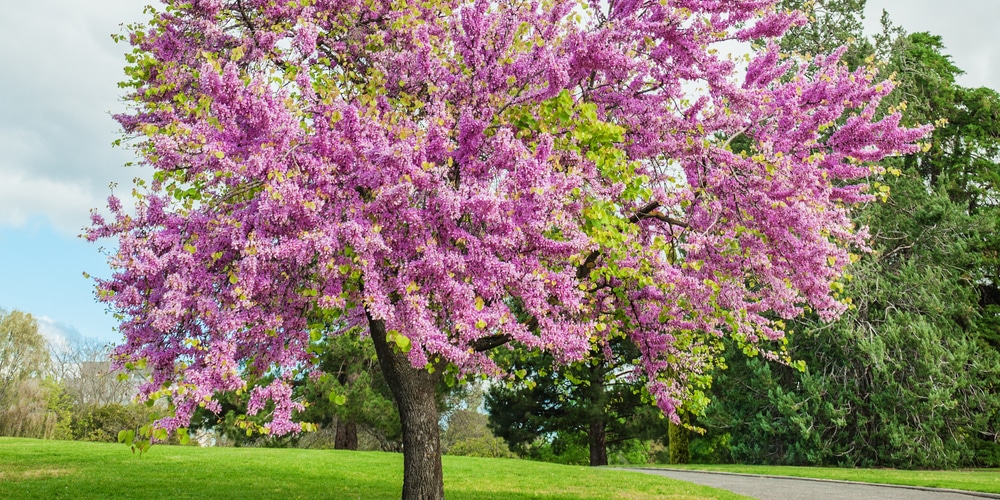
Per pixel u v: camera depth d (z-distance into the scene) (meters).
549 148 5.35
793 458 21.77
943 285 20.95
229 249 4.93
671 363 8.42
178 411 4.08
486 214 4.77
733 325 7.67
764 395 22.55
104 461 13.88
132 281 4.71
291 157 4.84
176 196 5.79
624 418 28.19
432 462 6.71
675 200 7.26
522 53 6.45
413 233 4.89
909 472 17.58
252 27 7.23
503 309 5.12
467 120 5.38
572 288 5.52
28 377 34.94
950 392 18.78
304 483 11.77
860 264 21.03
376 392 25.56
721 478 17.11
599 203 5.98
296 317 5.37
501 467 16.61
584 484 13.27
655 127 6.89
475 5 5.91
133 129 7.85
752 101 6.37
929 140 25.02
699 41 6.41
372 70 7.11
